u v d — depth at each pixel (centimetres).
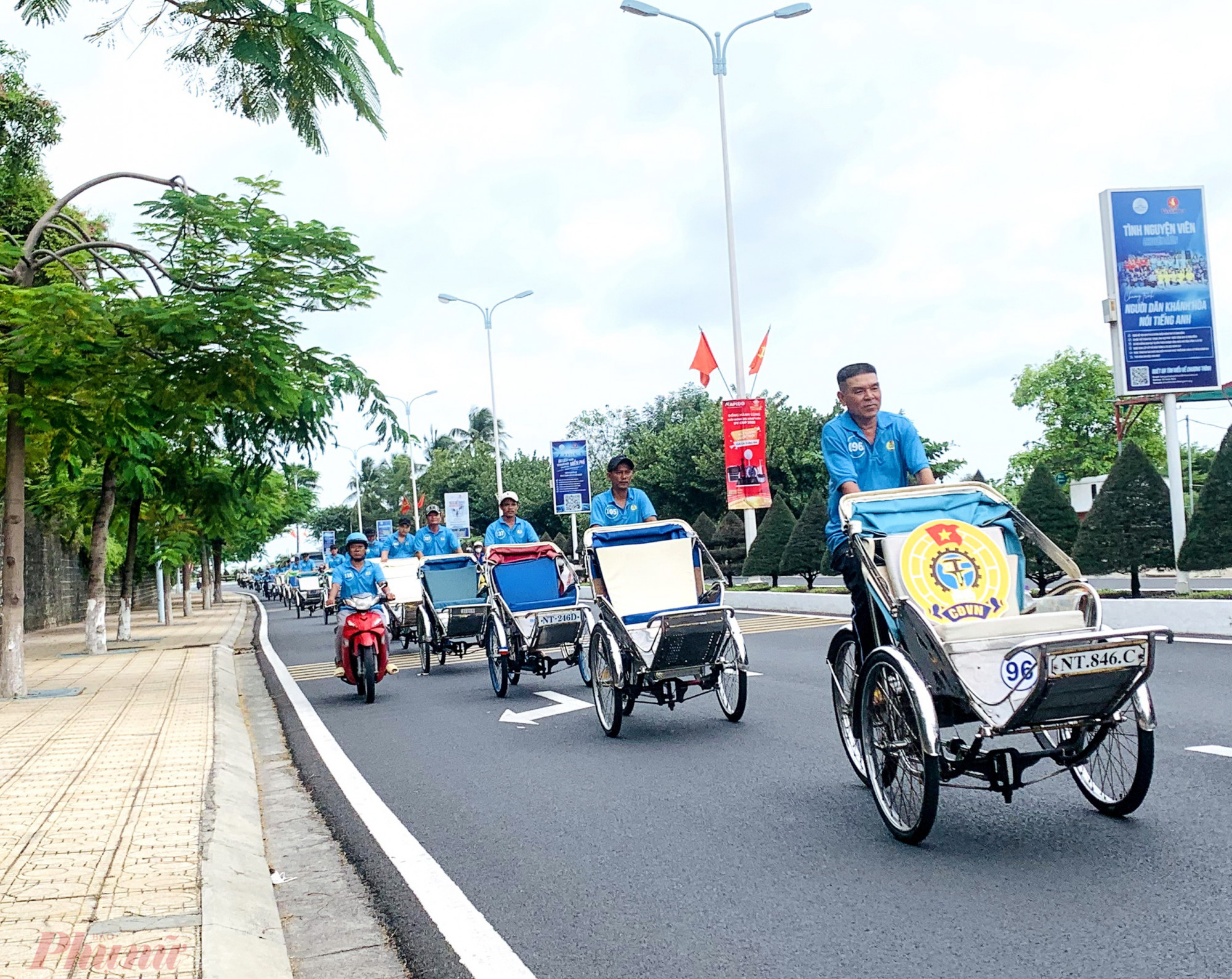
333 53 822
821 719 931
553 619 1225
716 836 594
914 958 406
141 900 497
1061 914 438
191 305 1214
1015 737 682
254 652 2367
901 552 572
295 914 530
